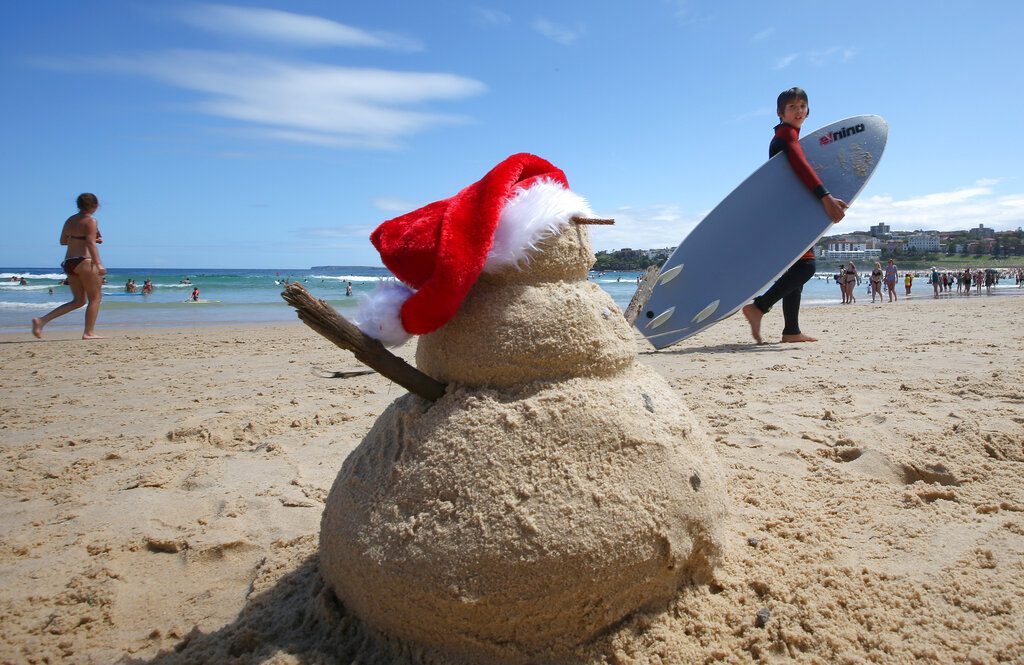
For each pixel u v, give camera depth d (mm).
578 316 1927
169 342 9766
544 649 1755
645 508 1796
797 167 6473
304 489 3238
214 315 16141
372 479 1890
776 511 2691
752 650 1843
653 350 7672
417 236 1853
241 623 2047
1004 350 6633
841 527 2568
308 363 7520
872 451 3332
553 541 1682
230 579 2453
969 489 2891
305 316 1764
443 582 1675
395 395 5457
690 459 1979
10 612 2250
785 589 2047
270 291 27859
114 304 19562
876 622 1933
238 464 3697
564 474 1752
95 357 8133
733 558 2201
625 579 1770
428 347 2037
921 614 1974
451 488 1744
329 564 1916
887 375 5430
